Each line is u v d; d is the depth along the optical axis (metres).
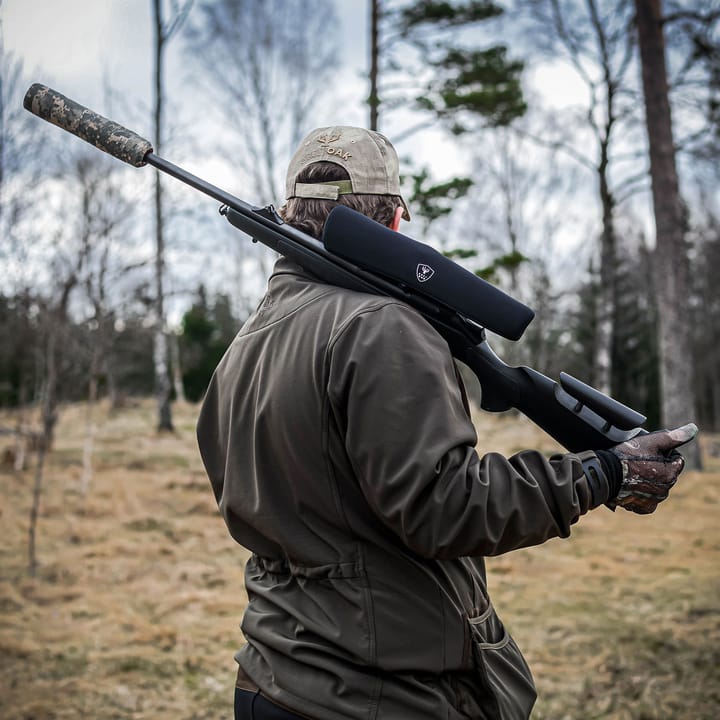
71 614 4.73
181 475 10.23
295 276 1.29
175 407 25.50
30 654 4.03
